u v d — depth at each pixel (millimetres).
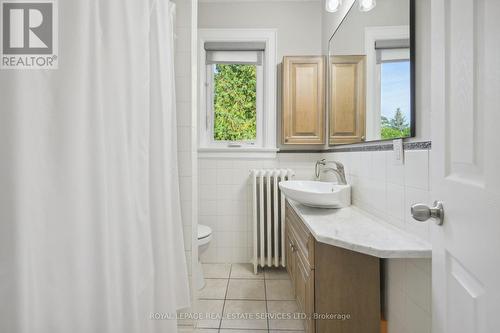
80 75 761
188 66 1734
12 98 605
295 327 1742
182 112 1743
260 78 2754
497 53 494
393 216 1293
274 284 2320
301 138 2506
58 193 709
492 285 500
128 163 1008
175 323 1387
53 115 706
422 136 1072
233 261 2727
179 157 1748
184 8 1727
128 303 975
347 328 1340
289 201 1955
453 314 673
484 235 530
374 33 1477
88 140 801
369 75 1539
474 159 577
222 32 2672
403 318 1196
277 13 2674
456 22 657
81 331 756
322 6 2619
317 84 2492
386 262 1354
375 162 1479
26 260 610
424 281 1044
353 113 1782
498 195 485
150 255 1146
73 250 734
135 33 1101
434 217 739
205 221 2715
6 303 593
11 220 595
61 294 711
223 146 2783
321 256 1349
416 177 1102
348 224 1340
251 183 2688
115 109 938
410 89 1128
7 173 596
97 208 808
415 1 1117
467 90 606
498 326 480
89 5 814
